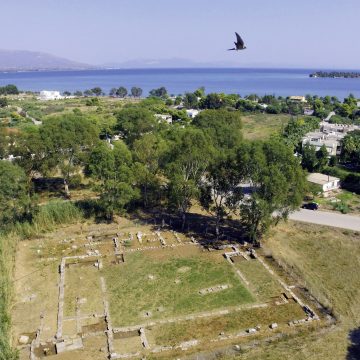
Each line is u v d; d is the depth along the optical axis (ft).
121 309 115.34
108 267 138.92
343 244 156.04
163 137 214.90
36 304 117.80
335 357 96.37
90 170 174.81
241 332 105.29
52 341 102.06
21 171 163.32
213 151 159.43
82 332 105.29
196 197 162.40
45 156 192.54
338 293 124.16
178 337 103.50
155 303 118.01
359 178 217.97
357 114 481.05
